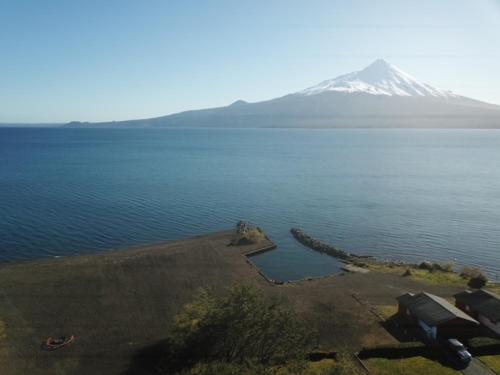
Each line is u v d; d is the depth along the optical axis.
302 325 40.47
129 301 54.38
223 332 36.41
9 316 49.44
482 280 62.59
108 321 48.91
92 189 129.75
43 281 60.09
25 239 82.25
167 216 102.38
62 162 197.62
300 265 73.50
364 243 86.31
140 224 95.19
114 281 60.72
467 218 103.31
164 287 59.25
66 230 88.62
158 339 45.00
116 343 44.12
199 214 105.19
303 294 58.00
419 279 64.69
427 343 44.25
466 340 44.00
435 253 80.69
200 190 133.38
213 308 38.81
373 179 159.75
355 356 41.84
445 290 60.31
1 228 88.06
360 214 107.00
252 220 101.19
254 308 38.06
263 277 64.69
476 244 85.12
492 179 161.00
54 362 40.56
